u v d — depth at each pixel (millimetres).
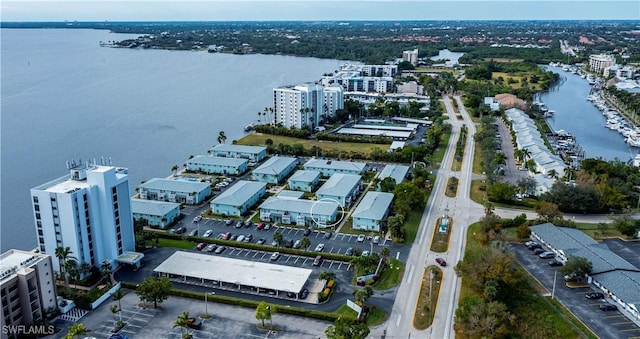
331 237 175500
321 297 135625
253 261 156750
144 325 125625
